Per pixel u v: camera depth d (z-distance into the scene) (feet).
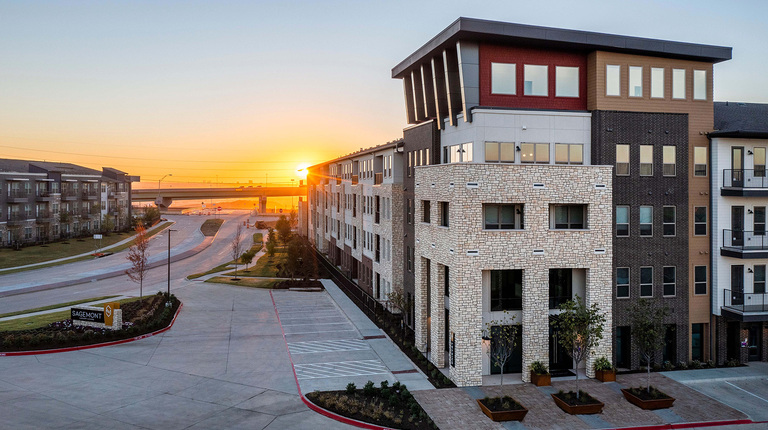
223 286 172.65
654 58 93.45
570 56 93.15
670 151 93.66
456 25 85.66
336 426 65.77
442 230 87.81
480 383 81.61
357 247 167.94
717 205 94.22
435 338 90.22
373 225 144.15
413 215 114.01
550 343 88.94
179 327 116.16
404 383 82.12
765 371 90.53
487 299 85.87
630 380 84.94
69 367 86.43
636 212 91.81
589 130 91.76
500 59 90.68
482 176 81.61
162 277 190.80
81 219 301.84
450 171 84.33
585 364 87.61
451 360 83.92
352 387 76.64
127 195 366.22
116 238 302.25
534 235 83.51
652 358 92.53
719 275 94.38
